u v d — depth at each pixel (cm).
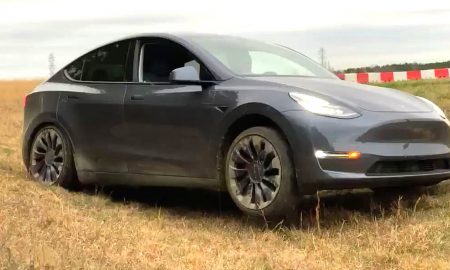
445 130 519
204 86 534
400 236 435
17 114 1764
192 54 563
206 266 390
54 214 496
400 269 382
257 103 493
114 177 605
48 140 671
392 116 482
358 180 461
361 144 466
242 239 466
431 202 527
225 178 518
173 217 546
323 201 562
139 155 574
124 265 377
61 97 655
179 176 549
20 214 489
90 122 619
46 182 664
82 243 422
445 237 432
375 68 2347
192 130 534
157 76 583
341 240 446
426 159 493
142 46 608
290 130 471
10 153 925
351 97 495
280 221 486
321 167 461
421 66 2388
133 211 561
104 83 624
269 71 566
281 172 475
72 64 680
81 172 634
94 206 569
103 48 648
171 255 413
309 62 634
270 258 402
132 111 579
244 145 503
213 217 544
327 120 467
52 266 363
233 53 575
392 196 558
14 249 385
